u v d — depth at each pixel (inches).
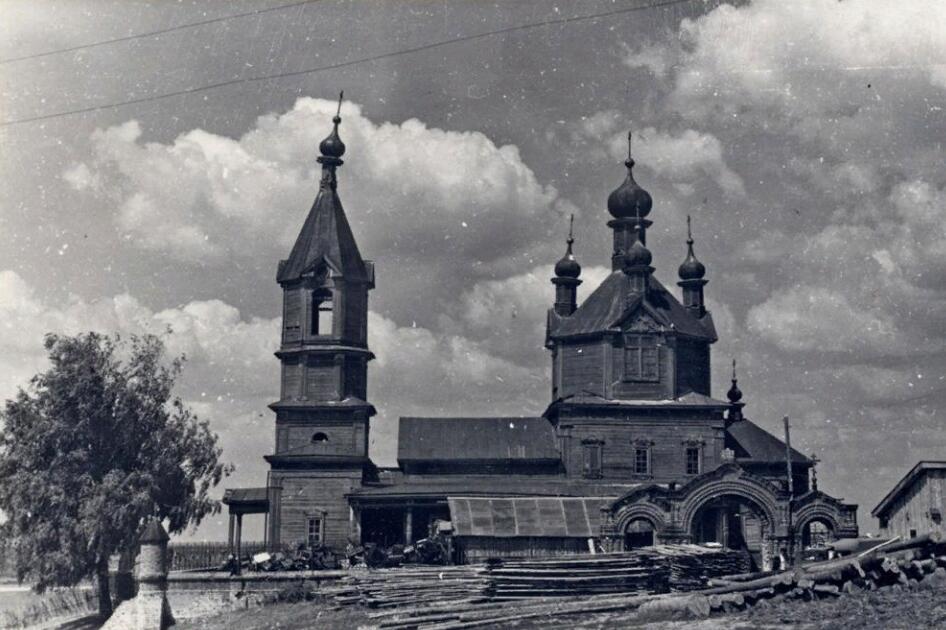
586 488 2979.8
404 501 2891.2
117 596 2536.9
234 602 2388.0
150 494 2500.0
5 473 2503.7
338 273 3056.1
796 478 3142.2
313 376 3043.8
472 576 2170.3
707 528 2864.2
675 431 3058.6
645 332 3095.5
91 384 2546.8
